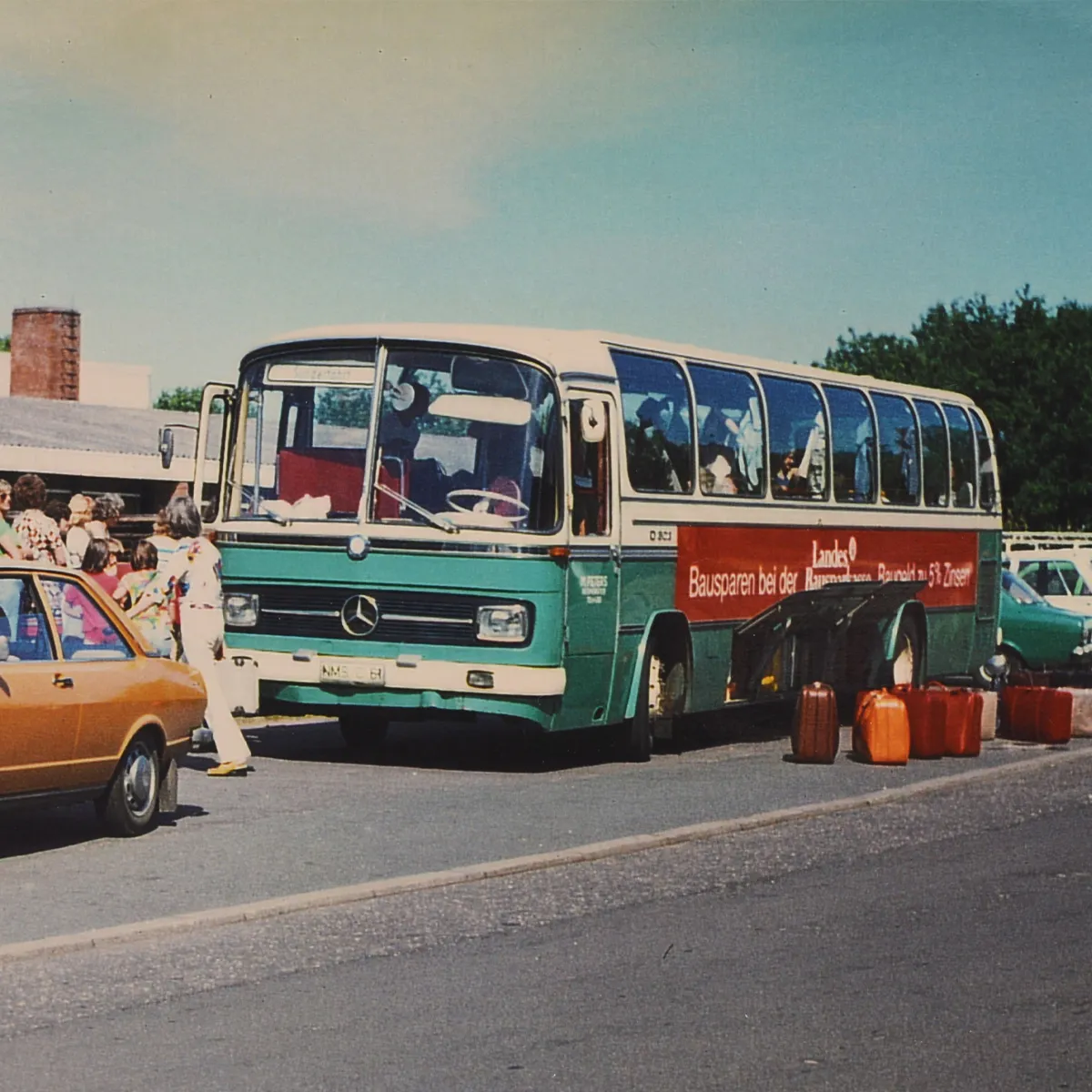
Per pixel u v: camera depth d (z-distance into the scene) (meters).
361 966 8.66
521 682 15.80
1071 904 10.56
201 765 16.17
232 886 10.36
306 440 16.58
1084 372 72.88
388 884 10.47
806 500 20.25
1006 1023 7.88
